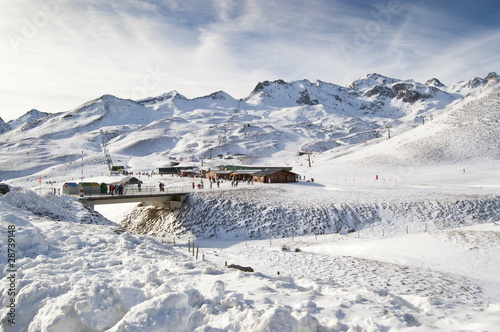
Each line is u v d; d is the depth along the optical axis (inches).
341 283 678.5
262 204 1754.4
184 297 225.0
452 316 303.4
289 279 461.1
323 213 1647.4
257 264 849.5
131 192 1904.5
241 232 1552.7
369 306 305.9
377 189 2190.0
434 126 4793.3
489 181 2546.8
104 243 552.7
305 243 1316.4
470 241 952.3
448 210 1638.8
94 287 236.7
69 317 213.5
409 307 353.4
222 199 1830.7
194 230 1611.7
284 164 5044.3
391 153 4121.6
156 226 1750.7
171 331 205.3
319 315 272.1
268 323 206.4
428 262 861.2
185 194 1886.1
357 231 1502.2
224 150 7362.2
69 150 7657.5
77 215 1155.3
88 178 3804.1
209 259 869.8
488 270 765.9
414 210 1662.2
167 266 434.0
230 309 258.5
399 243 1047.6
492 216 1574.8
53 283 271.3
